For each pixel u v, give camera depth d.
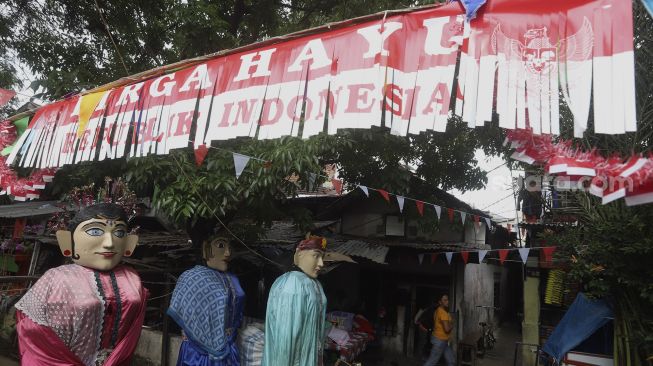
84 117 4.41
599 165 2.31
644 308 4.93
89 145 4.29
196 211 5.52
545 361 9.03
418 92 2.62
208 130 3.46
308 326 4.16
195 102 3.63
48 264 10.54
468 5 2.49
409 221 11.22
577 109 2.18
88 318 3.30
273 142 5.51
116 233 3.64
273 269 8.85
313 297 4.26
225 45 9.45
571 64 2.23
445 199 10.23
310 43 3.10
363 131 6.29
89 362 3.32
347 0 8.71
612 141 3.44
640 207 4.45
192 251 7.29
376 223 11.48
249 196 5.74
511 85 2.35
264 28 11.29
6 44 9.54
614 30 2.14
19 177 5.61
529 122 2.28
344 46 2.93
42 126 4.86
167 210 5.48
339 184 7.33
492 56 2.43
